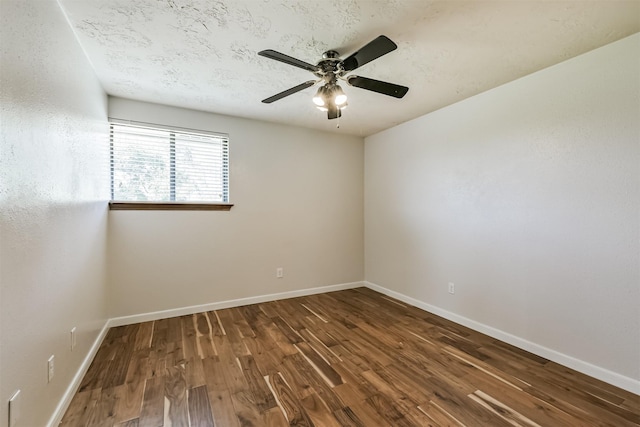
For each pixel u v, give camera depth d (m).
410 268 3.48
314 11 1.56
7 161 1.06
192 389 1.81
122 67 2.17
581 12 1.55
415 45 1.87
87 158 2.03
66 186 1.62
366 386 1.85
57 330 1.50
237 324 2.83
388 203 3.83
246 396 1.75
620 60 1.81
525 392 1.79
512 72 2.25
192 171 3.13
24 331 1.17
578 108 2.01
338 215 4.07
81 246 1.89
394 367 2.08
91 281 2.13
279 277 3.63
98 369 2.02
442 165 3.06
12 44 1.10
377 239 4.04
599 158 1.92
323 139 3.93
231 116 3.29
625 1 1.46
